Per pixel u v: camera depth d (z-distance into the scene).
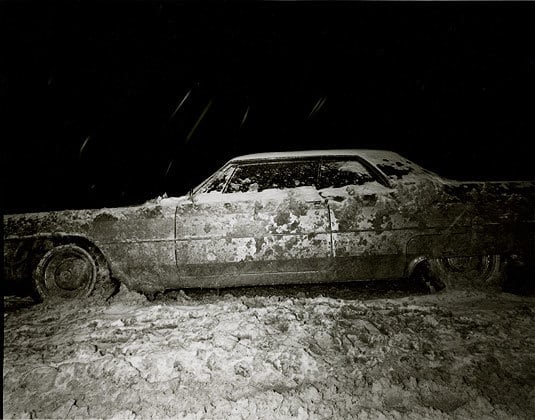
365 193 3.08
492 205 2.97
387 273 3.08
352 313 2.66
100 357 2.23
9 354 2.33
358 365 2.04
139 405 1.80
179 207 3.10
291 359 2.10
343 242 3.02
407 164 3.34
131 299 3.14
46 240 3.23
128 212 3.14
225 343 2.28
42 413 1.79
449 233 2.97
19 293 3.74
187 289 3.49
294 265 3.05
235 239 3.03
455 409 1.68
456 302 2.85
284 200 3.07
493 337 2.26
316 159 3.38
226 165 3.41
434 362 2.03
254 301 2.99
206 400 1.80
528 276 3.33
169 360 2.14
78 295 3.16
